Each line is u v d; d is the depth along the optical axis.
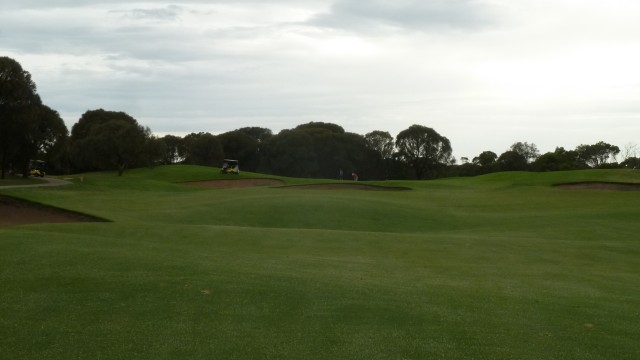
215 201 41.44
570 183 63.88
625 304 12.95
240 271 14.37
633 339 10.25
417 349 9.34
